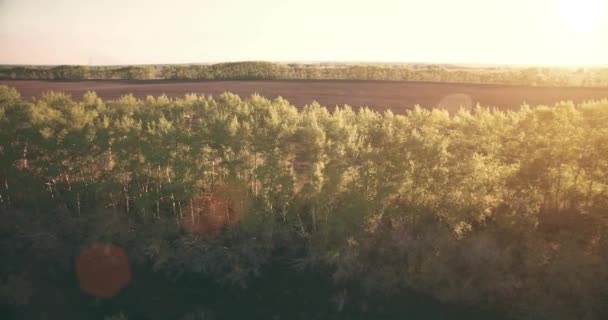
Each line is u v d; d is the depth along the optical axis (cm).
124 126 3744
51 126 3931
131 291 3123
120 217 3625
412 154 3253
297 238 3494
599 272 2792
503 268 2973
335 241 3309
